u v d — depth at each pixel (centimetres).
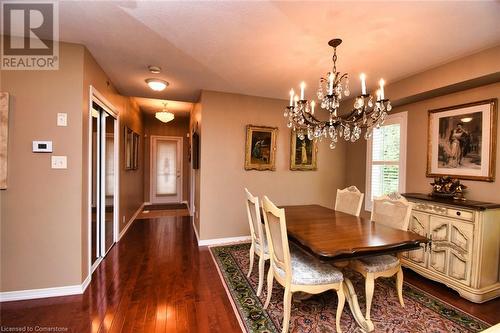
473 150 266
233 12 181
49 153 227
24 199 222
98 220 316
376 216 264
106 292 237
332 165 461
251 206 257
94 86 268
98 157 316
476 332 186
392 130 368
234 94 392
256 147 404
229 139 391
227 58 261
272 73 304
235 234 397
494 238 233
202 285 254
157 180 749
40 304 216
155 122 741
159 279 265
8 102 217
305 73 302
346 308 218
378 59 259
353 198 296
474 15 182
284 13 182
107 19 192
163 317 200
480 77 239
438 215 260
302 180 441
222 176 389
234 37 217
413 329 190
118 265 301
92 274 276
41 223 226
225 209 391
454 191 266
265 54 251
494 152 249
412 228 285
